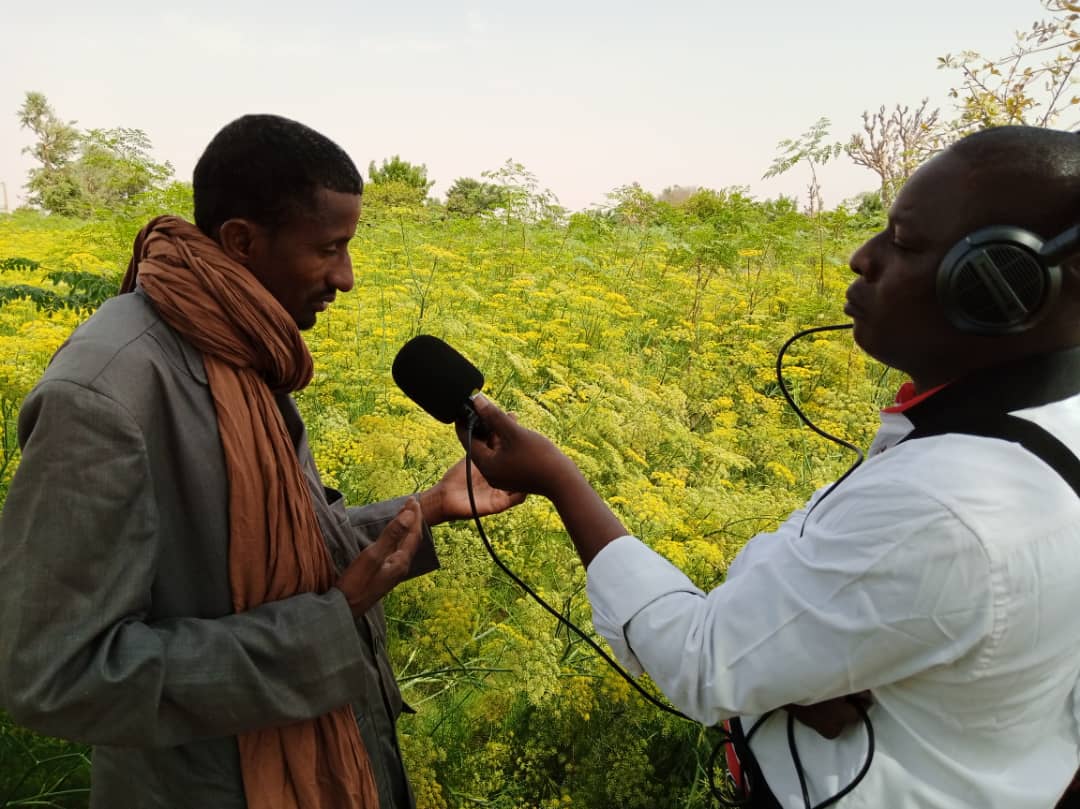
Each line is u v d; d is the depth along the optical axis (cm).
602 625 119
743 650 101
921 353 103
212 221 130
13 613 107
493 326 617
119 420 112
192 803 131
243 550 126
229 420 124
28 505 109
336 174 129
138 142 645
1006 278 90
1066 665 95
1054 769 101
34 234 1093
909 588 89
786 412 551
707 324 697
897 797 101
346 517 163
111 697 109
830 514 100
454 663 262
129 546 113
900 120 804
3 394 320
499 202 937
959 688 94
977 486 88
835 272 798
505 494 173
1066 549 88
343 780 138
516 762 255
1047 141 91
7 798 219
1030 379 96
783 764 113
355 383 491
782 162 720
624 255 950
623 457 438
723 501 344
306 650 123
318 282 135
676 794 246
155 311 125
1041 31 592
